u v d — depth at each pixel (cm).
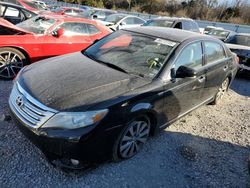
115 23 1241
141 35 409
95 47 419
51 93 282
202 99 456
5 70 515
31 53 538
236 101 587
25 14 889
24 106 283
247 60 743
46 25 586
